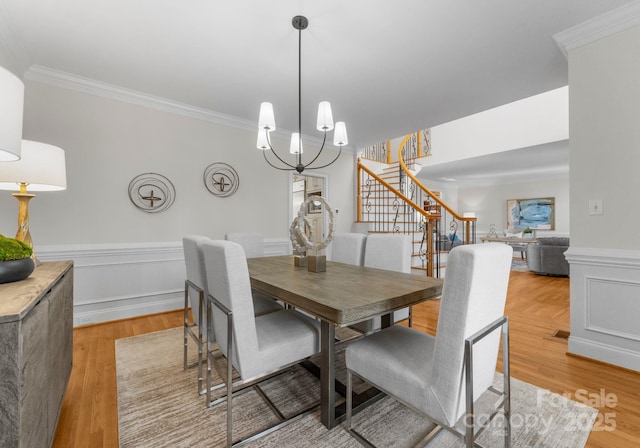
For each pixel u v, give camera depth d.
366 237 2.57
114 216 2.94
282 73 2.63
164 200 3.21
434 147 6.70
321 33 2.09
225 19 1.95
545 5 1.82
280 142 4.18
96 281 2.87
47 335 1.11
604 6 1.83
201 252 1.76
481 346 1.11
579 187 2.13
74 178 2.74
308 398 1.70
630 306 1.94
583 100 2.09
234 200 3.73
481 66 2.51
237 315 1.29
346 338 2.56
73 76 2.68
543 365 2.05
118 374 1.95
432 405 1.06
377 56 2.37
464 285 0.97
